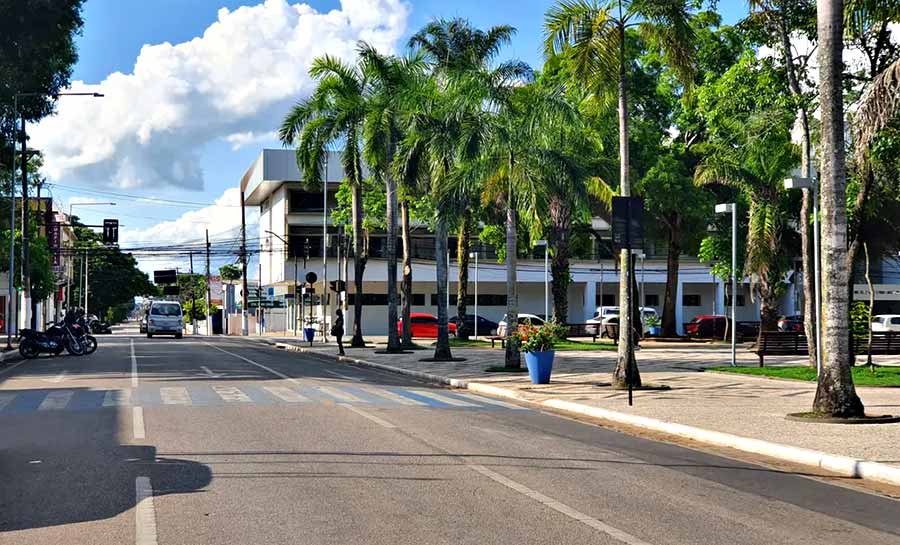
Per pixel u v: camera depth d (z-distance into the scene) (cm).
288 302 8156
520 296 7169
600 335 4712
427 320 6012
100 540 666
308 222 7025
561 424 1430
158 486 866
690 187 4078
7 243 5578
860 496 871
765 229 3159
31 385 2077
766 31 2256
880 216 3047
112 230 6556
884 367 2414
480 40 3447
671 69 2120
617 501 820
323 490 850
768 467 1038
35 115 3838
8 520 730
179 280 13275
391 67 3491
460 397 1881
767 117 2262
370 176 4441
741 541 680
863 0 1766
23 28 3150
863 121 1636
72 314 3616
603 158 3522
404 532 692
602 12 1967
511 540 671
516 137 2483
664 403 1656
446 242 3130
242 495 825
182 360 3155
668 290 4728
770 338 2577
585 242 4897
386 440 1188
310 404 1628
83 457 1034
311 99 3778
